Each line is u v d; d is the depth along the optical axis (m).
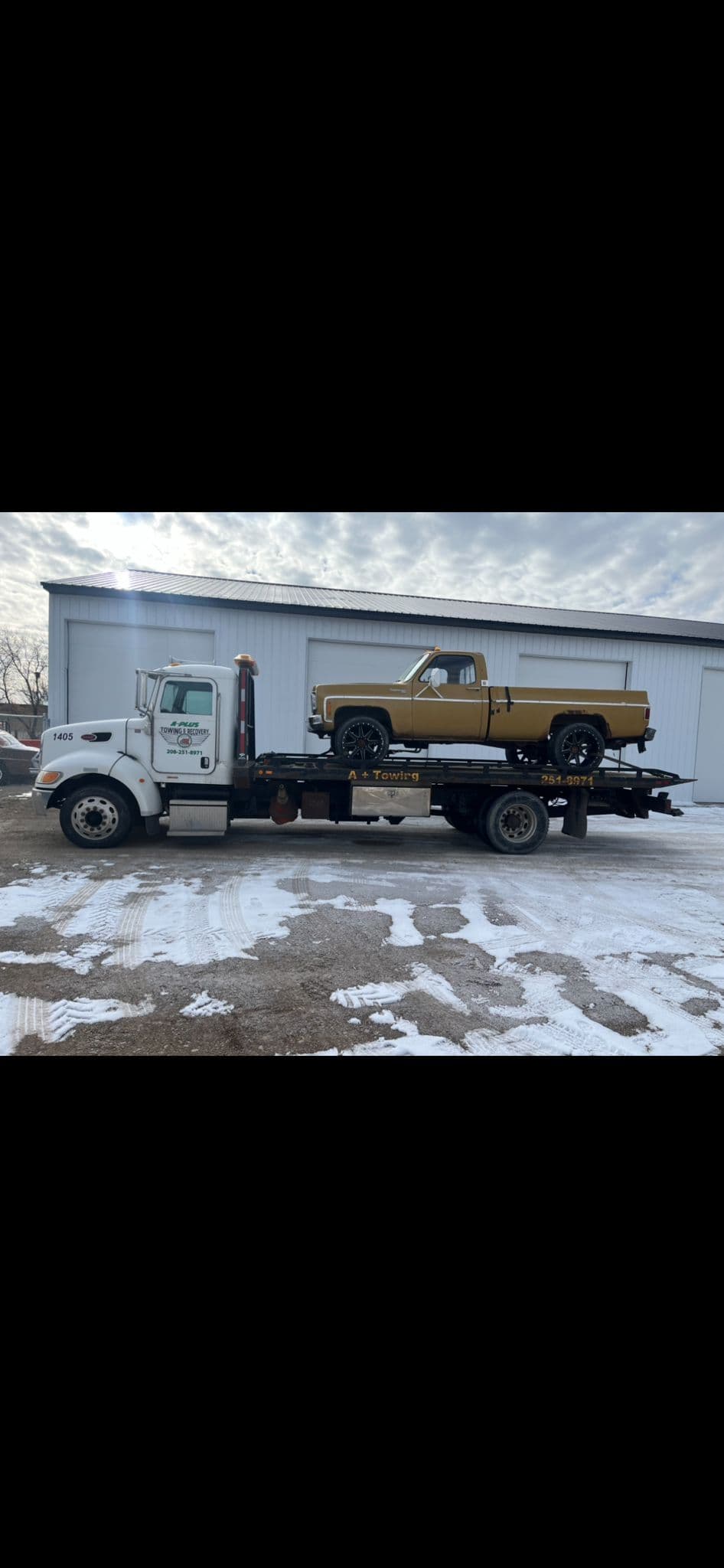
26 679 42.12
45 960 3.90
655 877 7.03
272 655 13.81
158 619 13.33
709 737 16.17
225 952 4.14
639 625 17.42
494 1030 3.15
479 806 8.27
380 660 14.39
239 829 9.33
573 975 3.93
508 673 14.98
